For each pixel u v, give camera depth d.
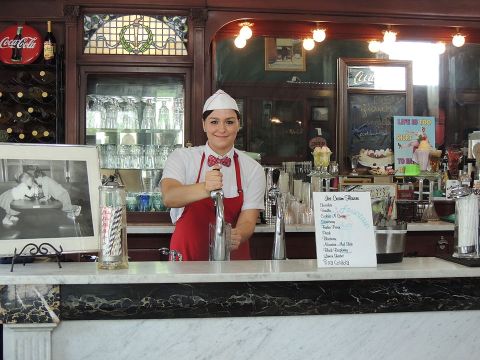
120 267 2.22
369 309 2.25
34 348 2.11
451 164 5.60
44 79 5.23
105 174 5.22
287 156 5.72
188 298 2.15
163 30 5.21
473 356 2.32
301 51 5.74
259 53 5.70
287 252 4.77
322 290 2.22
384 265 2.34
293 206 4.88
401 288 2.27
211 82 5.62
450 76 5.89
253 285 2.18
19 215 2.25
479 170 5.49
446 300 2.29
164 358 2.16
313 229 4.67
